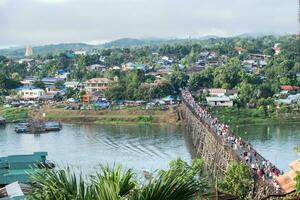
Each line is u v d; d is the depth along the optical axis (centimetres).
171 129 18988
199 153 13450
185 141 15975
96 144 15512
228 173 6438
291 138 15900
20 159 10500
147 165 11856
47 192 1471
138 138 16788
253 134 17050
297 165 3506
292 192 2208
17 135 18250
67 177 1509
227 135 10756
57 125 19212
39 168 1688
